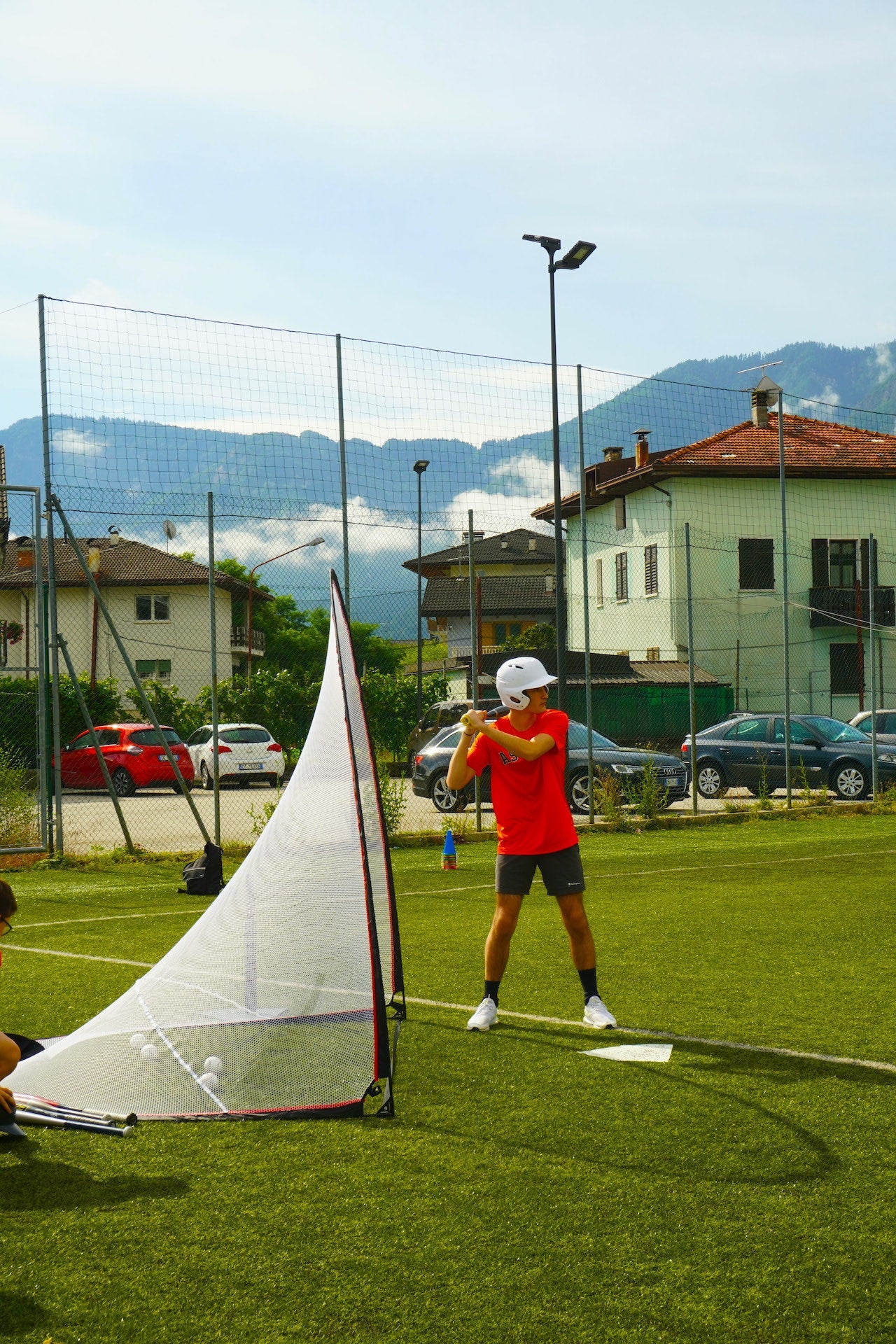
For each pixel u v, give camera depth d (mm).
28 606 20547
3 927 4512
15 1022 5797
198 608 43875
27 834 13727
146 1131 4320
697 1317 2893
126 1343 2818
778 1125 4250
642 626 37219
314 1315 2934
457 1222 3463
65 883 11797
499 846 5750
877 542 36250
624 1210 3527
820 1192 3637
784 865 12234
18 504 13195
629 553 37719
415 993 6422
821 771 21250
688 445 36625
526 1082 4816
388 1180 3807
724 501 35562
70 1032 5578
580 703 29781
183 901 10461
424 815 19531
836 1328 2836
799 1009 5957
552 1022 5777
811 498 35906
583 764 18141
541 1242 3320
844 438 37844
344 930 4875
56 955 7648
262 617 50312
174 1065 4660
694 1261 3188
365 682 29391
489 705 25938
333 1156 4020
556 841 5672
